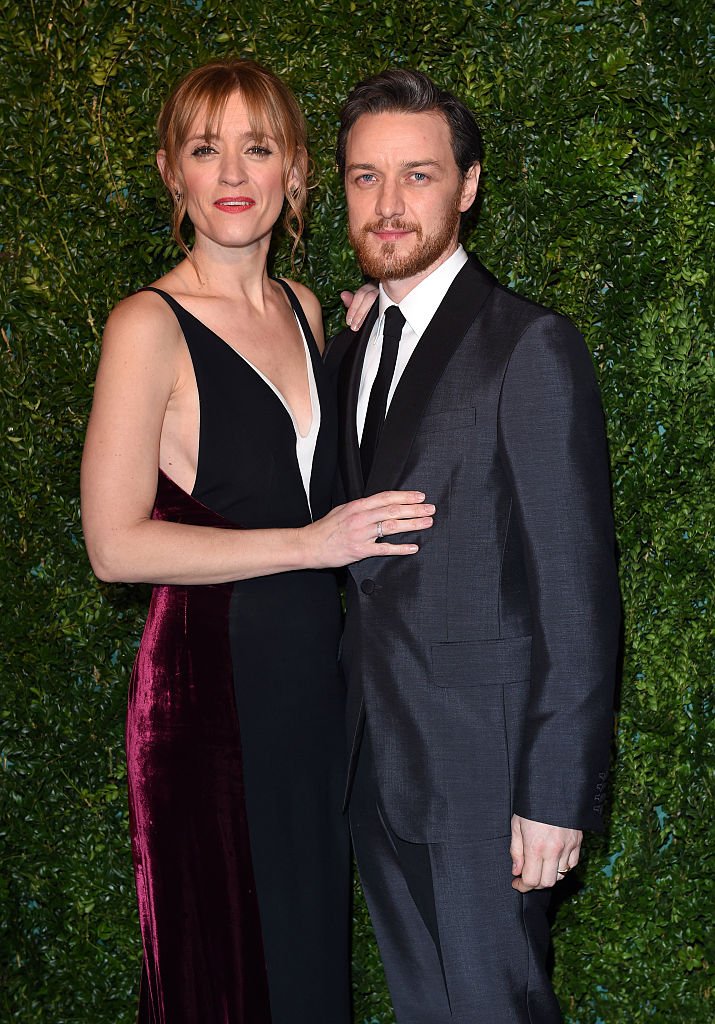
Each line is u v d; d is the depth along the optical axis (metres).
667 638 2.21
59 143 2.16
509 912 1.61
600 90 2.10
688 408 2.17
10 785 2.27
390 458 1.62
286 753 1.73
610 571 1.54
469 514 1.58
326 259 2.21
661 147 2.14
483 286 1.66
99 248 2.20
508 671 1.58
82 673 2.29
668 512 2.20
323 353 1.95
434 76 2.12
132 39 2.15
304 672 1.74
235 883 1.71
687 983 2.26
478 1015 1.61
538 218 2.15
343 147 1.71
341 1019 1.83
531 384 1.54
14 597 2.23
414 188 1.63
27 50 2.14
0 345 2.21
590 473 1.53
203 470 1.71
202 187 1.73
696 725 2.22
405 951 1.73
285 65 2.13
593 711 1.51
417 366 1.63
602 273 2.16
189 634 1.71
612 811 2.25
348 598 1.79
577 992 2.29
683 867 2.25
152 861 1.73
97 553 1.64
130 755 1.77
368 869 1.76
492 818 1.59
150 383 1.65
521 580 1.60
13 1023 2.30
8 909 2.29
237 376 1.73
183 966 1.73
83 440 2.24
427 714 1.60
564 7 2.08
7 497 2.23
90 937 2.32
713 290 2.13
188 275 1.81
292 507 1.77
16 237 2.19
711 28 2.08
